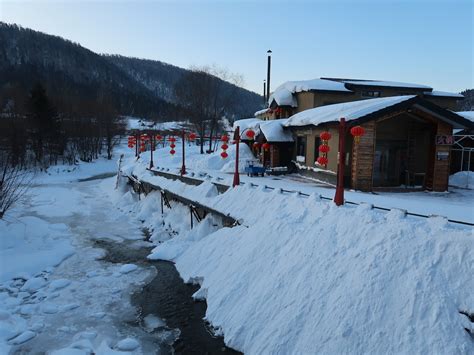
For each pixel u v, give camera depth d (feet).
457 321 14.35
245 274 23.67
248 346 19.01
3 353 19.48
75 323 23.13
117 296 27.12
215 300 23.45
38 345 20.61
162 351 20.03
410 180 49.26
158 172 64.49
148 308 25.09
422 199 39.27
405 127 49.08
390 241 18.29
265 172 61.46
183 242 37.24
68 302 26.07
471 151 59.31
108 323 23.15
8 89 174.09
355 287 17.51
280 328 18.30
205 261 29.14
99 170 129.08
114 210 60.34
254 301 20.98
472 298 14.60
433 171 46.01
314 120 50.88
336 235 20.99
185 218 45.44
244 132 81.66
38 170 114.32
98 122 156.15
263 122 71.15
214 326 21.75
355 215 21.12
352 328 16.20
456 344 13.78
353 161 43.86
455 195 43.62
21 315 24.12
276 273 21.71
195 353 19.71
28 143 123.24
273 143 63.82
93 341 21.11
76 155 140.36
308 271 20.17
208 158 79.66
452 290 15.21
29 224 42.96
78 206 63.41
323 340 16.57
